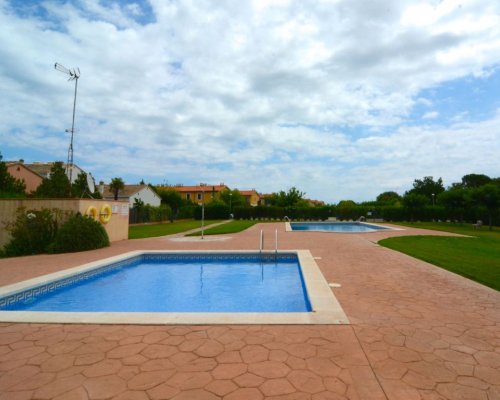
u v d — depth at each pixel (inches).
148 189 1818.4
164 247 464.1
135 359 114.9
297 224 1274.6
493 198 886.4
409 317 161.0
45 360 114.7
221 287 285.3
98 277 320.2
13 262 339.6
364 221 1371.8
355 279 248.2
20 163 1291.8
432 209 1348.4
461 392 93.4
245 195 2480.3
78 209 461.4
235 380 99.9
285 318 157.0
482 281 239.6
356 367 108.1
